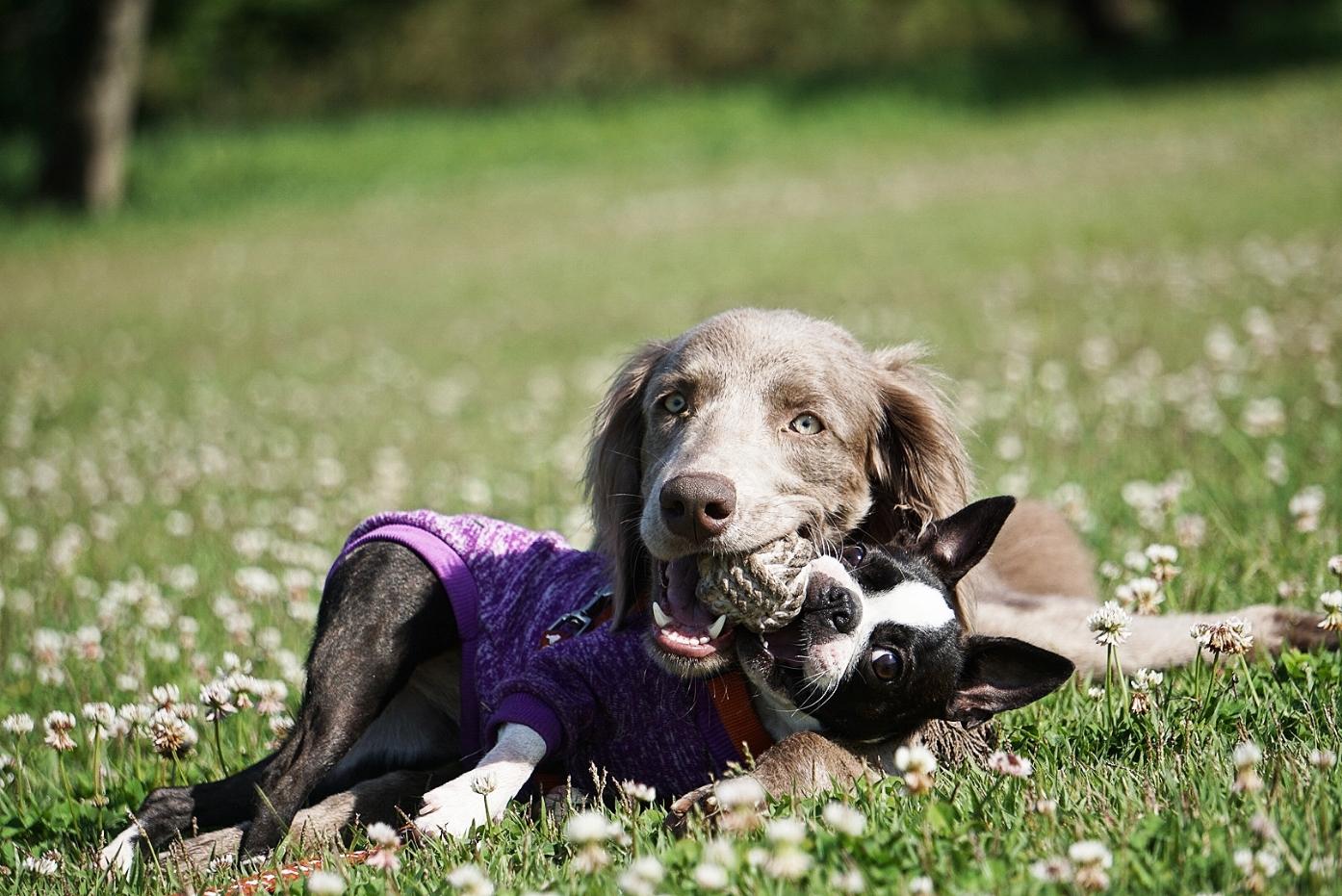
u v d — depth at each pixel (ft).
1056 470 28.53
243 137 121.80
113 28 99.50
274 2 136.36
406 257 79.61
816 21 140.56
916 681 13.66
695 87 131.23
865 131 110.63
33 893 13.37
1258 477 25.50
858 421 16.29
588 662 14.89
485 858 12.68
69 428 43.39
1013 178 86.38
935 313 51.08
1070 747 14.47
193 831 15.60
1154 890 10.53
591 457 17.40
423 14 139.64
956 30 142.41
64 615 24.13
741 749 14.56
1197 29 132.36
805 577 13.80
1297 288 47.09
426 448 38.65
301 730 15.85
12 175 108.47
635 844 12.01
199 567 27.25
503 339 55.83
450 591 16.47
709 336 16.61
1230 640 14.96
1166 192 73.56
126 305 68.49
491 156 112.27
